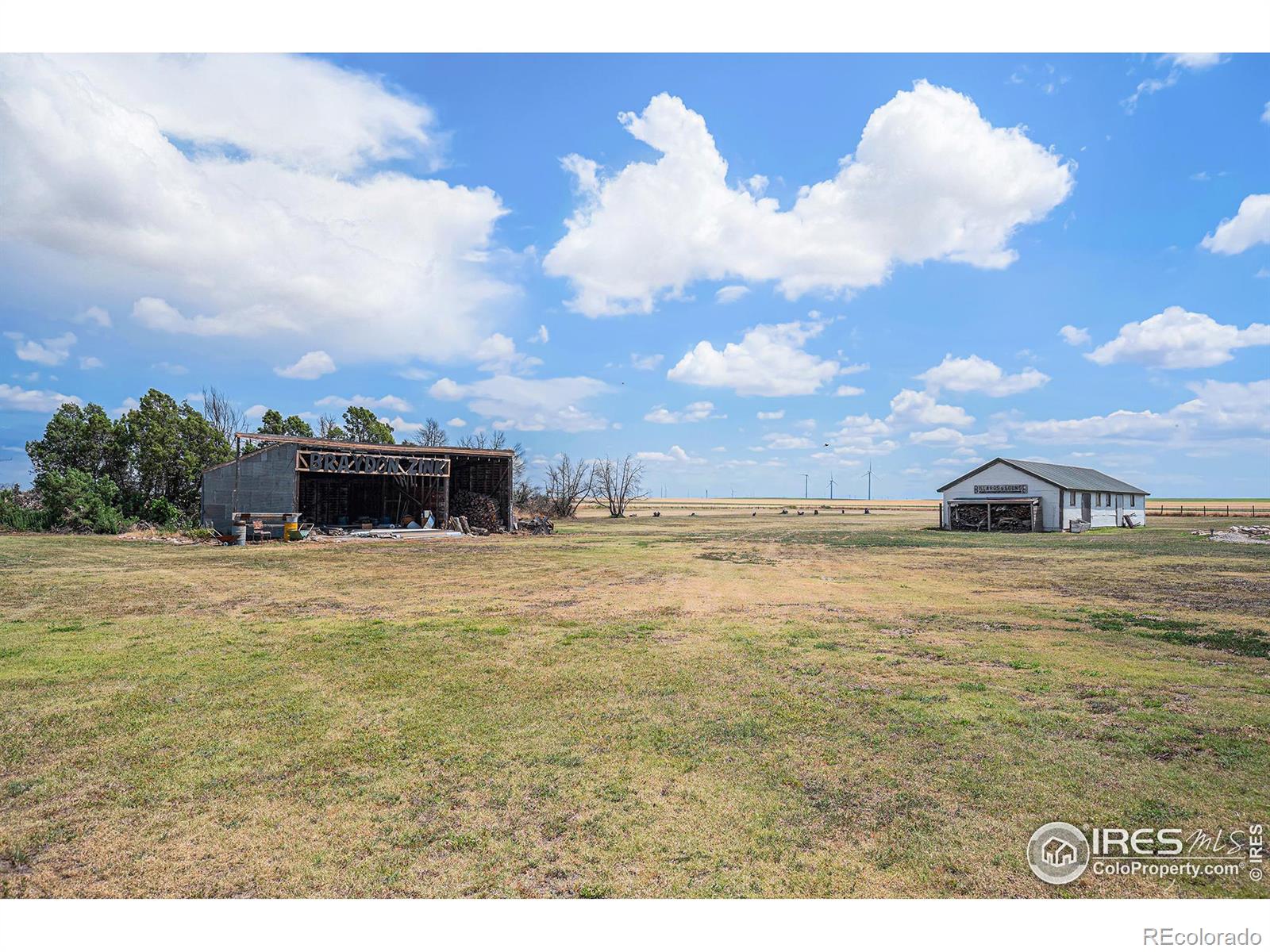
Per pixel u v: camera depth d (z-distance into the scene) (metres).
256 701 7.48
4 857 4.48
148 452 34.59
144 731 6.57
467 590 15.65
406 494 37.47
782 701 7.50
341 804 5.14
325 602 13.77
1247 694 7.70
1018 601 14.48
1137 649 9.94
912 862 4.40
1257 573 19.03
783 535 38.94
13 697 7.55
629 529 44.97
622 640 10.45
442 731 6.61
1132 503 55.38
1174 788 5.36
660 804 5.16
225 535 26.55
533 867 4.36
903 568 21.12
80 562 19.41
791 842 4.64
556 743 6.32
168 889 4.15
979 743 6.28
